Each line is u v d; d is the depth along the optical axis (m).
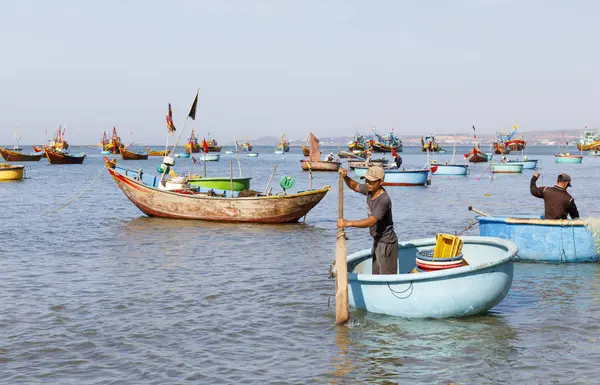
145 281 13.27
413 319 10.06
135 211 28.47
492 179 59.66
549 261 14.62
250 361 8.36
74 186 47.31
